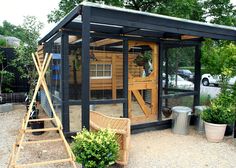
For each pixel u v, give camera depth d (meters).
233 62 5.31
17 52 8.15
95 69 4.91
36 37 8.22
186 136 5.19
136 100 5.40
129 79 5.25
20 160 3.81
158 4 11.09
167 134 5.33
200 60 6.00
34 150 4.25
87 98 3.34
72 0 10.78
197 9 11.21
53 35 5.55
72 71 4.82
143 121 5.53
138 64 5.39
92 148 3.01
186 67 6.15
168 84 5.87
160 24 4.05
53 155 4.04
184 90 6.14
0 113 7.24
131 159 3.91
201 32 4.66
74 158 3.26
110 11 3.51
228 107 4.85
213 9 11.59
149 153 4.18
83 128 3.33
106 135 3.20
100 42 4.94
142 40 5.26
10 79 8.41
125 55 5.08
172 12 9.97
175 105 5.96
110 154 3.08
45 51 6.93
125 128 3.72
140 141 4.82
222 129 4.73
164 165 3.70
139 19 3.80
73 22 4.51
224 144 4.68
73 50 4.84
